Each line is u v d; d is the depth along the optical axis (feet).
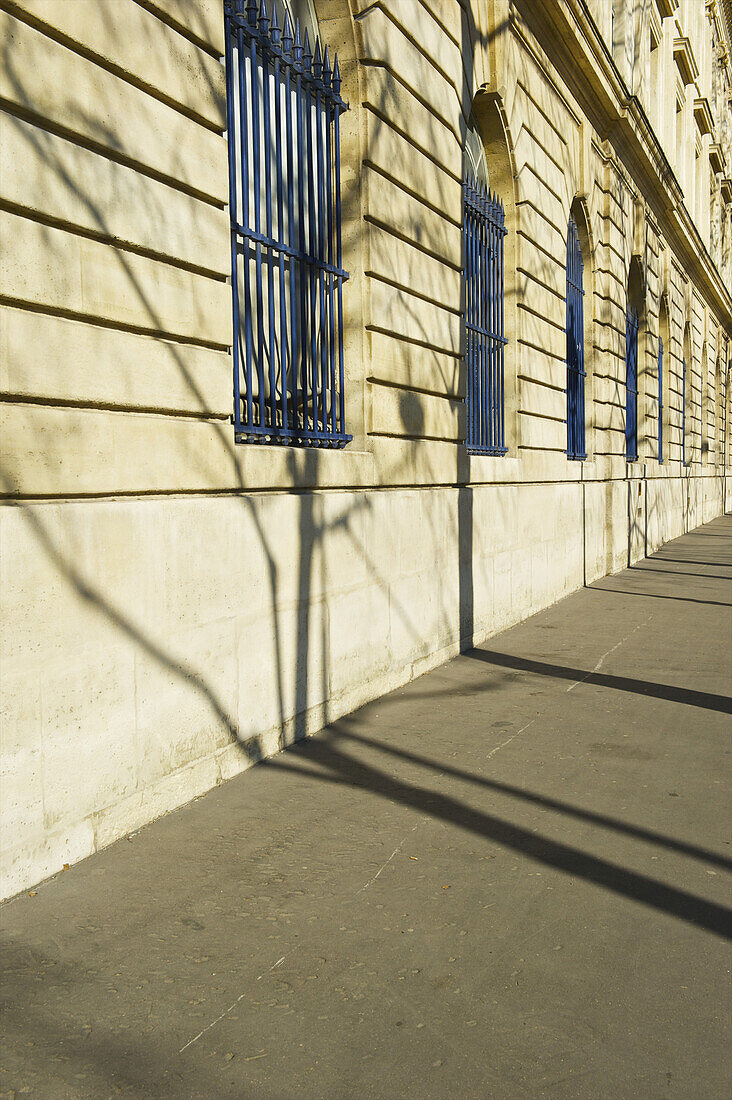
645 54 65.72
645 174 62.39
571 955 10.88
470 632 29.58
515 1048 9.09
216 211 16.11
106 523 13.19
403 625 24.31
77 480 12.94
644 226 64.80
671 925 11.66
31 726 12.07
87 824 13.21
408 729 20.24
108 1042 9.09
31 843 12.22
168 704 14.82
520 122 34.06
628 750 18.95
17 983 10.09
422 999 9.92
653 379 71.26
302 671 19.19
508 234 34.63
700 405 104.27
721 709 22.26
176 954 10.74
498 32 31.48
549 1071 8.73
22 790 12.01
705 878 13.03
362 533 21.62
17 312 11.93
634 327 63.62
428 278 25.59
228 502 16.22
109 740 13.51
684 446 91.40
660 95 74.28
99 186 13.24
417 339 24.88
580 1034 9.32
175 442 14.92
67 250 12.69
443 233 26.55
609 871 13.23
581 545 45.50
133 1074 8.63
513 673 26.03
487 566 31.12
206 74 15.74
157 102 14.49
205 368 15.83
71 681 12.69
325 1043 9.12
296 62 19.39
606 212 50.62
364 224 21.79
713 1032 9.37
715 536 86.53
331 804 15.66
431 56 25.21
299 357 19.93
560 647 30.04
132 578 13.78
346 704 21.20
